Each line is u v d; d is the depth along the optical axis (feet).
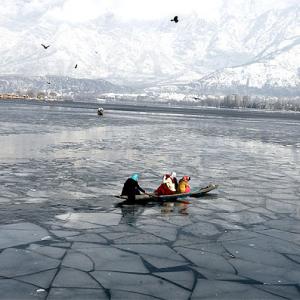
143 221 37.37
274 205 45.37
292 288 25.04
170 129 165.78
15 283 24.35
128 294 23.53
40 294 23.16
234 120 298.56
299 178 63.46
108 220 37.27
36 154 76.74
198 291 24.25
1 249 29.30
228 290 24.53
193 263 28.22
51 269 26.35
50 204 41.93
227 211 42.14
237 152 96.63
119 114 301.63
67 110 320.50
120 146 96.32
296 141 137.28
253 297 23.80
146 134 134.82
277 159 86.79
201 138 131.03
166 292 23.97
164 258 28.89
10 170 59.52
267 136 155.12
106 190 49.37
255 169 71.31
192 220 38.34
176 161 76.43
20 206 40.63
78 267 26.81
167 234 33.99
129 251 29.91
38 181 52.85
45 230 33.68
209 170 68.08
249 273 26.94
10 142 93.71
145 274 26.22
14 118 184.34
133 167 67.10
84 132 130.62
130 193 44.29
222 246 31.60
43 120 179.93
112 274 26.02
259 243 32.55
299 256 30.12
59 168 63.00
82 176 57.41
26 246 30.01
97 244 31.01
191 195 49.16
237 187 54.95
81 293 23.41
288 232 35.63
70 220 36.70
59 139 105.81
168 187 47.06
